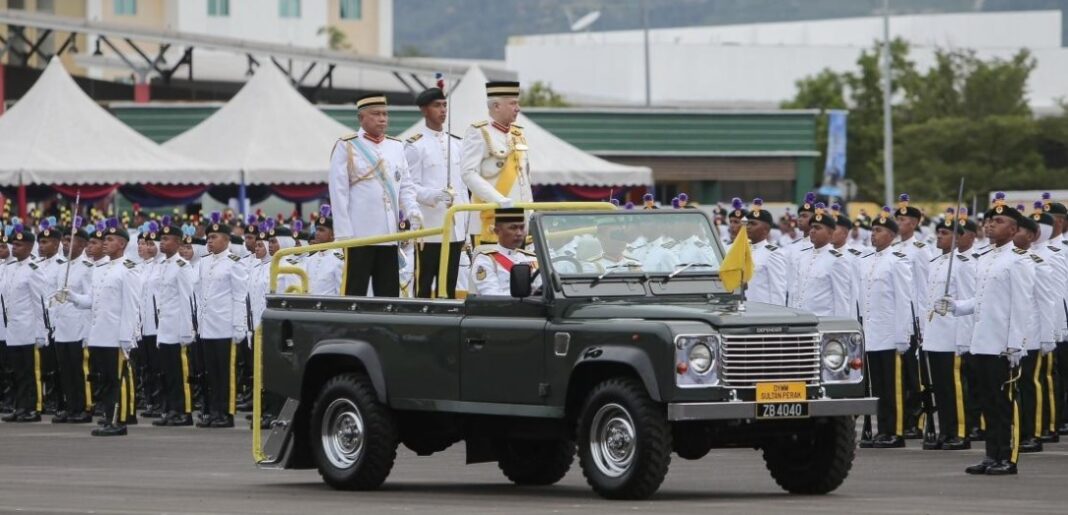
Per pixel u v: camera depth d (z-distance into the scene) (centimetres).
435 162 3809
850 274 4591
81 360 5456
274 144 7775
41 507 3012
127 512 2917
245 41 11288
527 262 3175
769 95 18825
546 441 3406
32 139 7419
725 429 3008
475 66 7588
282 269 3566
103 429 4866
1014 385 3584
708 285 3175
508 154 3503
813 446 3127
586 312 3017
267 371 3466
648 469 2898
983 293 3619
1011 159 14100
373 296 3516
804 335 2973
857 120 15562
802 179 11556
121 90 12506
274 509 2944
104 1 17900
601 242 3144
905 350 4472
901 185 14000
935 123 14138
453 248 3481
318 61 11438
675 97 18675
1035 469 3716
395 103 13062
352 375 3322
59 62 7719
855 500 3031
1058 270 4531
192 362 5312
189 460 4103
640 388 2920
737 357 2911
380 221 3681
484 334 3108
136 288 4916
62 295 4966
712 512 2781
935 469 3728
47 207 8612
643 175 8088
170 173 7462
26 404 5588
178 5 18750
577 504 2944
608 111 11144
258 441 3528
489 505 2972
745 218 4600
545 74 19262
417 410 3241
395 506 2975
